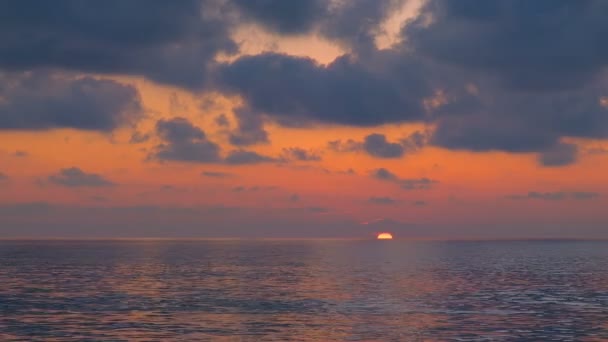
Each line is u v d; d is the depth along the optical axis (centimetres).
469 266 13550
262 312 5944
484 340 4616
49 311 6006
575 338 4716
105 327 5103
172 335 4775
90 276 10269
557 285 8906
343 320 5469
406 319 5534
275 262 14900
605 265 14238
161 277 10069
